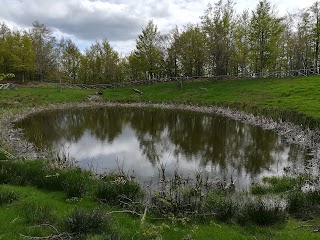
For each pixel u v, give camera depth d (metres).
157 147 17.53
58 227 6.71
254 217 7.51
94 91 47.59
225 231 6.93
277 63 49.59
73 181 9.68
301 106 24.81
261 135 20.09
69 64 65.12
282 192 10.05
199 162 14.38
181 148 17.23
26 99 38.25
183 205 8.08
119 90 47.97
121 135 21.19
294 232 6.86
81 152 16.27
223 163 14.17
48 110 34.75
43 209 7.64
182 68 58.12
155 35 53.94
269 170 13.02
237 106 31.16
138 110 35.19
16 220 7.00
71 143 18.45
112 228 6.70
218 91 39.44
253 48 45.69
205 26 48.59
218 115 29.36
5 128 20.34
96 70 63.91
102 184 9.45
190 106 35.09
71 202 8.57
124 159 14.93
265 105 28.70
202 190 10.43
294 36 52.75
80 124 25.83
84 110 35.31
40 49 56.94
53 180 9.80
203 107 33.38
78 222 6.61
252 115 25.64
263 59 46.09
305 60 52.09
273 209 7.88
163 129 23.38
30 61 50.97
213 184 11.20
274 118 23.38
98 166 13.72
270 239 6.47
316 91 29.20
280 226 7.25
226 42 47.28
